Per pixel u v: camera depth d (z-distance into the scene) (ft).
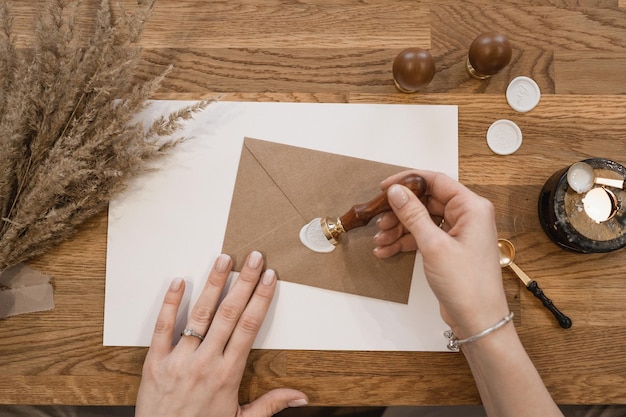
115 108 2.23
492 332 2.08
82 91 2.26
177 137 2.51
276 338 2.48
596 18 2.60
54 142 2.28
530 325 2.51
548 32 2.59
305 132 2.53
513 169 2.54
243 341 2.36
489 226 2.12
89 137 2.25
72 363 2.47
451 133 2.54
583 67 2.58
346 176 2.52
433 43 2.57
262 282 2.41
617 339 2.50
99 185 2.31
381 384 2.49
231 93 2.54
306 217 2.50
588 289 2.52
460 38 2.58
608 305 2.52
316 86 2.55
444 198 2.27
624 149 2.56
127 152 2.22
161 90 2.52
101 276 2.49
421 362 2.50
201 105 2.24
